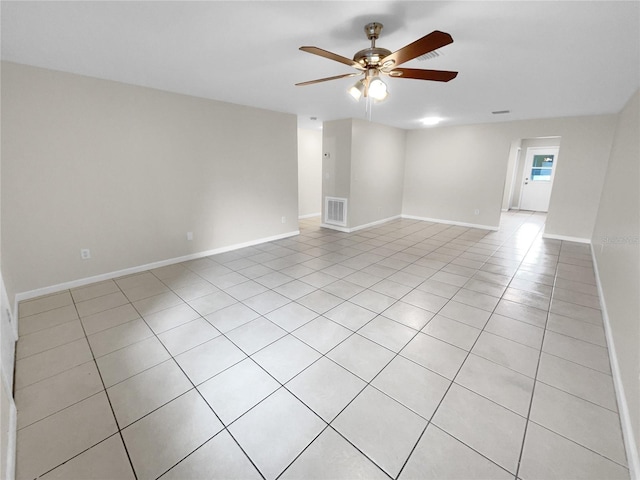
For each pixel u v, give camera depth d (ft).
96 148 10.18
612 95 11.25
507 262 13.25
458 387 5.82
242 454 4.52
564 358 6.66
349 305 9.18
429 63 8.39
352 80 10.21
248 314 8.62
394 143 21.56
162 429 4.92
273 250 15.05
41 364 6.43
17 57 8.12
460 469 4.28
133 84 10.69
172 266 12.59
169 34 6.76
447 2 5.41
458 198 21.01
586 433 4.83
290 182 17.16
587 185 16.10
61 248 9.92
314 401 5.50
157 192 11.92
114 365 6.43
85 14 5.87
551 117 16.58
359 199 19.47
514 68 8.68
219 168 13.76
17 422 5.00
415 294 9.96
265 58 8.19
